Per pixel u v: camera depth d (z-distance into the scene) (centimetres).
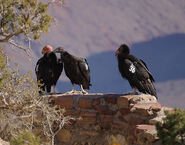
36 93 1166
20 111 1192
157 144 1007
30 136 1034
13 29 1145
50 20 1127
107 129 1217
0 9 1115
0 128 1165
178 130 927
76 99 1286
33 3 1111
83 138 1262
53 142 1198
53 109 1192
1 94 1151
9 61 1131
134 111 1138
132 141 1110
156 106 1121
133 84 1329
